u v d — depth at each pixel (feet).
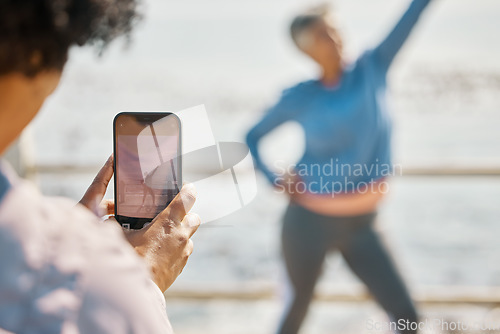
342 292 9.21
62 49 1.61
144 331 1.48
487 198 37.22
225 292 9.49
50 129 60.44
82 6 1.59
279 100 8.53
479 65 129.49
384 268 8.05
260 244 24.38
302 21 8.27
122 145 2.60
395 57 8.41
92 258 1.47
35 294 1.41
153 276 2.15
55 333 1.38
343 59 8.30
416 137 72.74
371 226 8.14
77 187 8.82
